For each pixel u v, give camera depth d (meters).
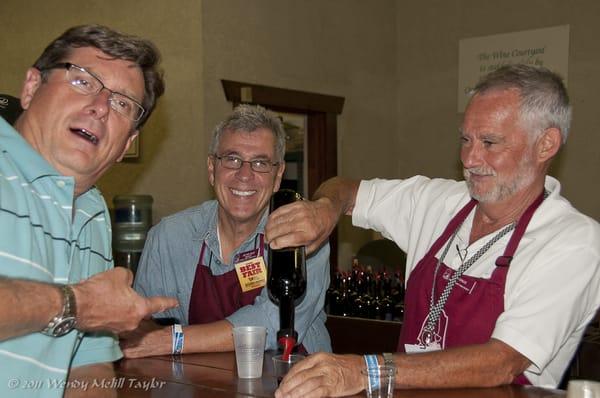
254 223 2.45
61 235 1.55
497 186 1.95
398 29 6.30
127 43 1.66
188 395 1.59
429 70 6.12
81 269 1.70
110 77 1.63
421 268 2.17
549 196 2.02
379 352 3.58
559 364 1.94
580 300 1.83
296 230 1.75
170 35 4.67
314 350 2.47
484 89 1.99
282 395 1.53
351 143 5.80
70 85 1.60
